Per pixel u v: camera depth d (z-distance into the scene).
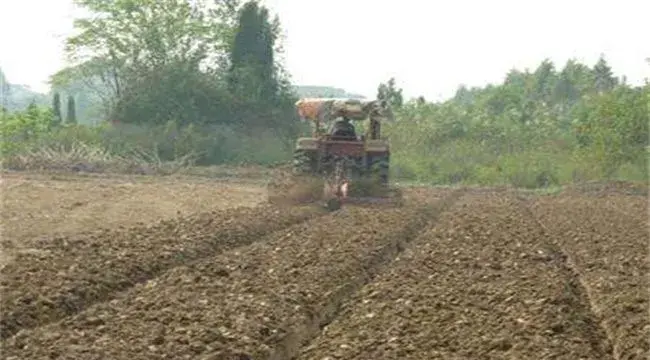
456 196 40.75
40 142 56.03
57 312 13.12
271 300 13.91
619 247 21.56
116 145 57.19
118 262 16.58
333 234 22.20
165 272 16.81
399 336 11.87
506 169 54.00
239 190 40.16
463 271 17.17
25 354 10.54
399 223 25.25
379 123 33.31
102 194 34.19
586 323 13.52
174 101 62.03
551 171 53.44
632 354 11.20
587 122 55.25
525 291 14.92
